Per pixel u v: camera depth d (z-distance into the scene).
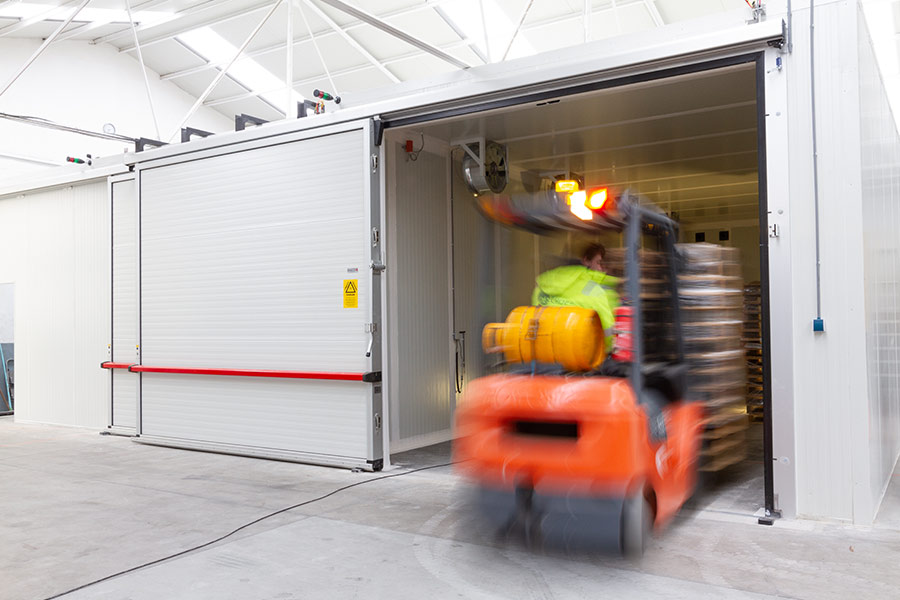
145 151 9.53
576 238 4.97
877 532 5.05
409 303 8.85
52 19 15.23
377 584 4.24
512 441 4.62
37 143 16.69
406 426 8.77
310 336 8.05
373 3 15.12
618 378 4.56
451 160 9.64
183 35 18.36
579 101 7.73
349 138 7.81
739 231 15.52
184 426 9.11
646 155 10.38
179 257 9.16
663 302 5.24
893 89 16.47
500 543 4.95
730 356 6.95
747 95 7.56
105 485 6.99
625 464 4.24
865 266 5.30
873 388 5.62
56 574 4.50
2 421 12.05
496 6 14.95
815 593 3.97
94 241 10.88
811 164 5.39
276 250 8.32
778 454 5.43
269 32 17.05
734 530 5.14
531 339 4.71
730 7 13.26
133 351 9.99
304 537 5.19
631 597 3.96
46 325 11.55
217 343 8.80
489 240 5.19
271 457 8.26
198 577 4.41
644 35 6.19
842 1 5.31
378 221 7.68
